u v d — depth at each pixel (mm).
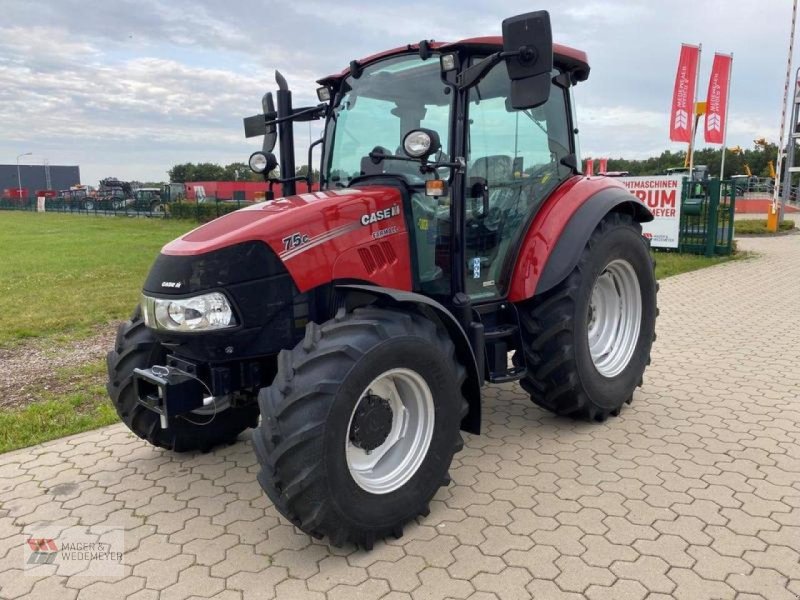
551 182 4332
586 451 3922
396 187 3615
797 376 5219
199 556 2969
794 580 2650
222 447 4195
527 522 3152
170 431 3873
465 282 3730
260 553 2984
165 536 3145
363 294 3404
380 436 3072
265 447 2785
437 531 3115
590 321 4520
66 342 7113
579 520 3148
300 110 4223
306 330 2988
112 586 2764
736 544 2904
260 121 4320
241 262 3090
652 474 3594
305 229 3217
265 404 2826
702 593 2588
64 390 5375
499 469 3721
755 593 2580
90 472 3855
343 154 4043
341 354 2818
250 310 3123
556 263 3939
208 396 3561
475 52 3625
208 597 2674
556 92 4383
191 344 3152
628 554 2857
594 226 4051
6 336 7301
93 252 16750
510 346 4047
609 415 4488
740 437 4051
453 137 3523
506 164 3988
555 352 3986
